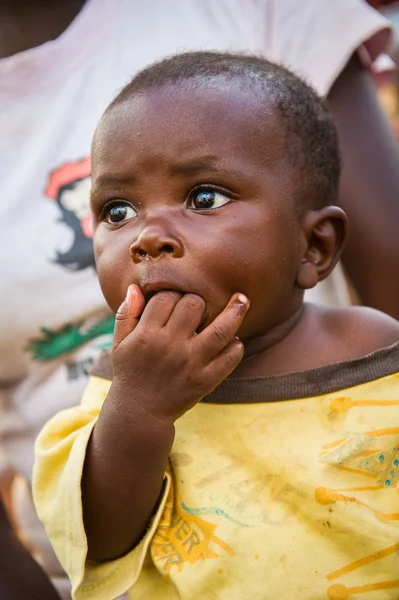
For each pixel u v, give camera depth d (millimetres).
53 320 1711
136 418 1075
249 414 1219
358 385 1208
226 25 1889
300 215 1241
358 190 1862
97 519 1136
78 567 1136
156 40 1883
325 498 1152
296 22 1914
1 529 1729
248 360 1259
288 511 1165
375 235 1839
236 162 1135
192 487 1201
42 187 1802
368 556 1144
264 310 1165
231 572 1142
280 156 1202
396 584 1146
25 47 2059
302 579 1135
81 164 1802
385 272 1844
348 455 1170
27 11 2066
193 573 1146
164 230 1079
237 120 1165
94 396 1307
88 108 1857
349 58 1972
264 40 1923
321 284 1844
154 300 1061
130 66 1857
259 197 1145
